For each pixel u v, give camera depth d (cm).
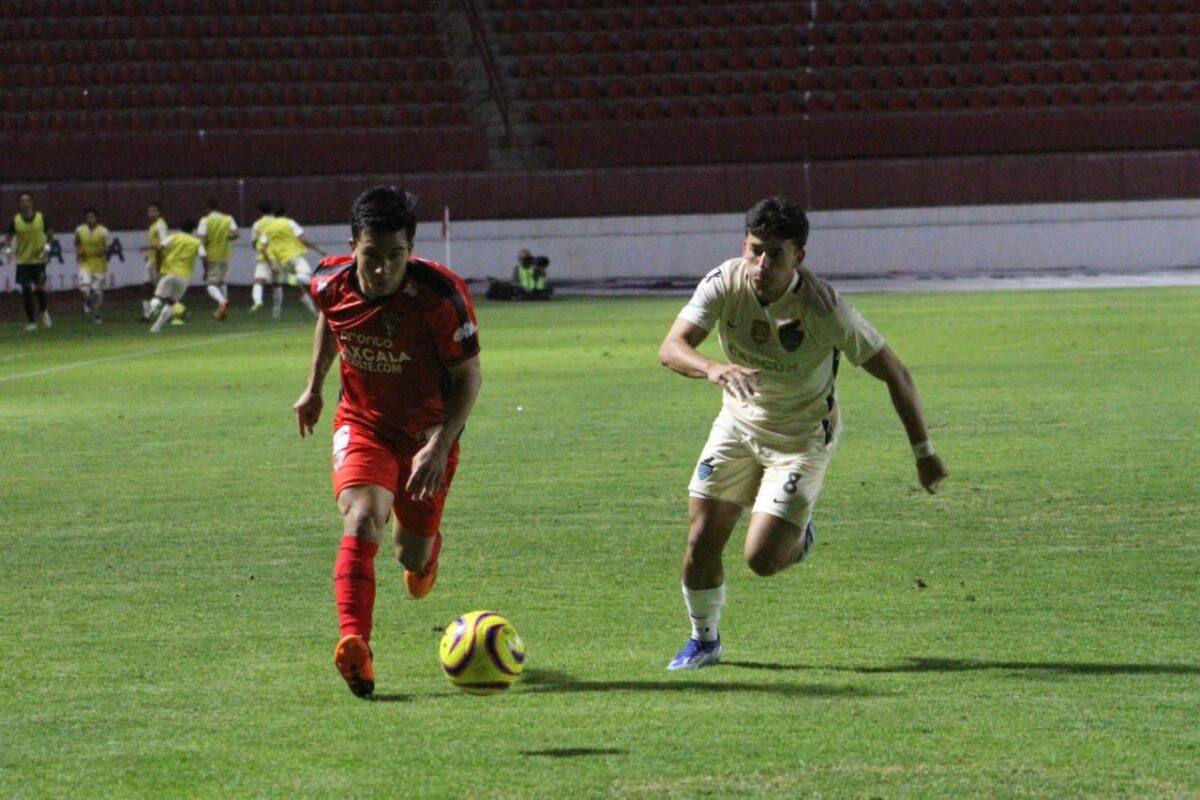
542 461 3111
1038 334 5900
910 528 2389
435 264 1577
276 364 5444
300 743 1343
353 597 1509
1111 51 11294
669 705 1468
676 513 2545
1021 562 2134
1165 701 1455
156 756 1305
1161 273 10025
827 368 1630
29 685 1552
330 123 10725
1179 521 2395
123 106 10806
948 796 1177
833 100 10919
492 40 11494
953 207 10431
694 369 1536
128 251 10088
